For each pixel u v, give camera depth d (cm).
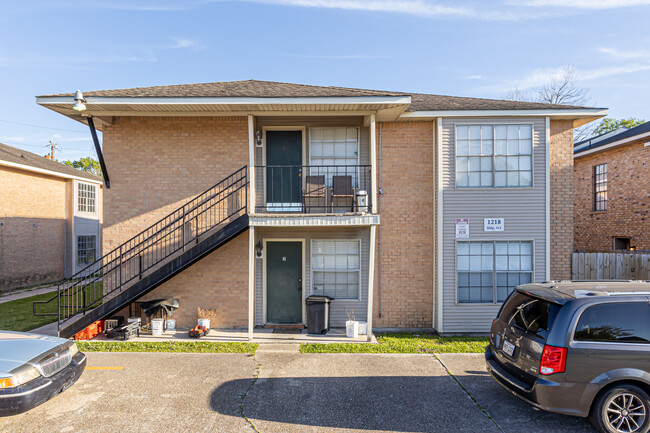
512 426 430
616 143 1288
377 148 894
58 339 508
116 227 869
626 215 1305
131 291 761
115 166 870
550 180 884
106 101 743
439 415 454
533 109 848
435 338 803
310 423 435
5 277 1480
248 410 464
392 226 888
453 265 855
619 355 401
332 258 893
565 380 398
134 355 663
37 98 741
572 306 416
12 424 427
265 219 759
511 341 466
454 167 858
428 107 868
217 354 672
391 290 886
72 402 483
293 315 893
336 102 750
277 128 902
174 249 869
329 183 901
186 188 873
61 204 1786
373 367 610
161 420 439
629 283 498
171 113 816
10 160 1478
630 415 401
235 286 869
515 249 862
